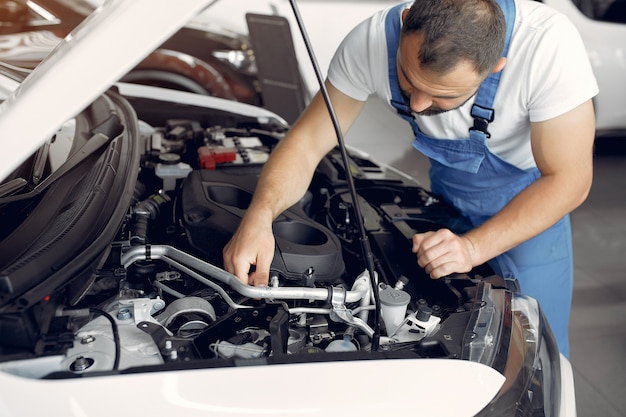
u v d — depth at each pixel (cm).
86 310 112
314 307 136
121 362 106
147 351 110
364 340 130
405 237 159
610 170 376
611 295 266
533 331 132
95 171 134
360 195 184
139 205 157
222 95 344
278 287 127
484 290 137
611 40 354
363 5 413
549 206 148
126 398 96
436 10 119
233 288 127
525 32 144
